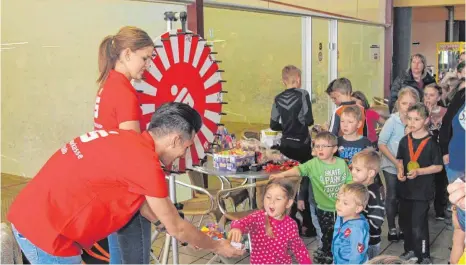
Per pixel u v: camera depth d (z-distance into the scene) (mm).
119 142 1846
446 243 4027
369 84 8914
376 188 3053
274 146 4379
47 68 5309
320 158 3342
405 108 3744
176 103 2012
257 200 3635
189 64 2559
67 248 1835
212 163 3877
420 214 3463
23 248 1862
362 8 8305
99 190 1811
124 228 2230
